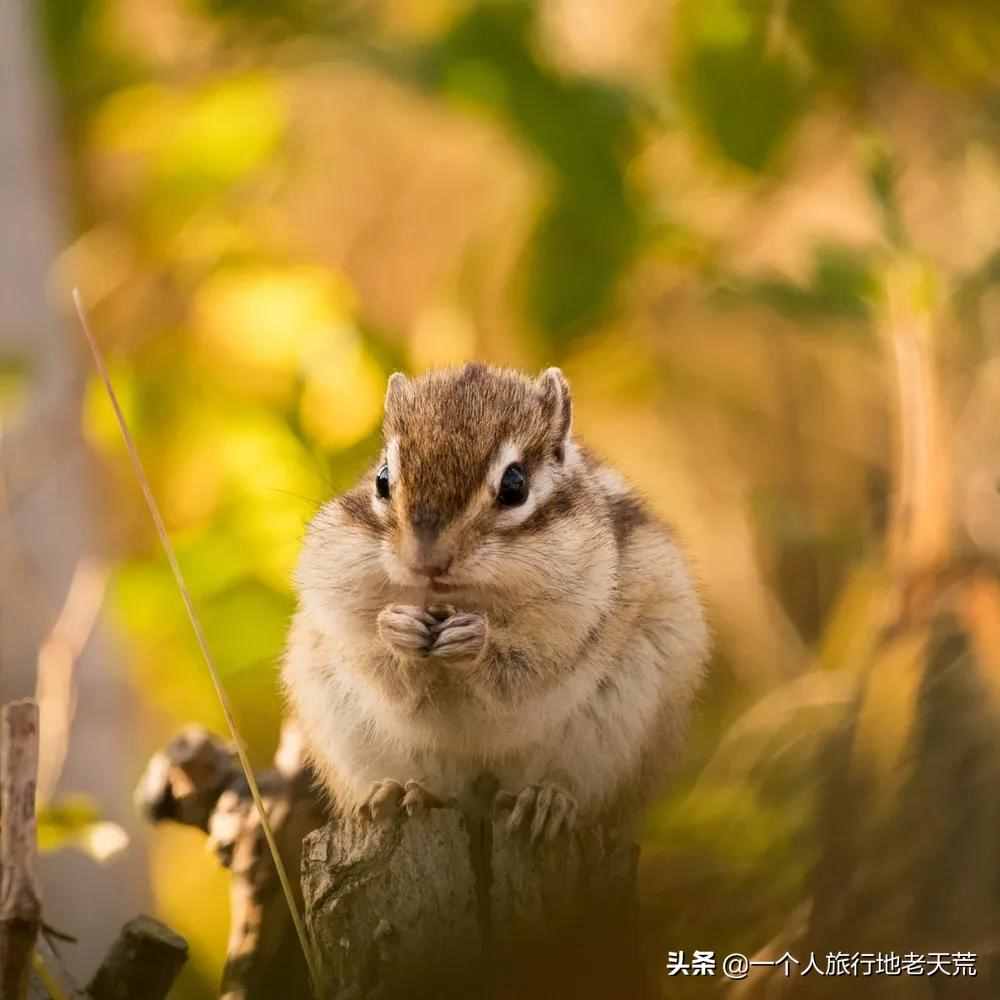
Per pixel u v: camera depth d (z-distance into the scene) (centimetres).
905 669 469
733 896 470
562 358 486
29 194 484
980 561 471
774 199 489
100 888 478
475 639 460
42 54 486
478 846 457
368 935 456
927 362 474
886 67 486
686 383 493
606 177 480
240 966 463
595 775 463
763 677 487
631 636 463
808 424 494
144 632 481
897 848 466
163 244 486
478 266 491
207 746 464
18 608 480
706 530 491
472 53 480
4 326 483
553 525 461
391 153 497
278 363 485
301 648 464
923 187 488
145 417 484
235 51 486
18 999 453
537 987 457
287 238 493
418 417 462
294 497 482
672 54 482
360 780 463
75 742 480
